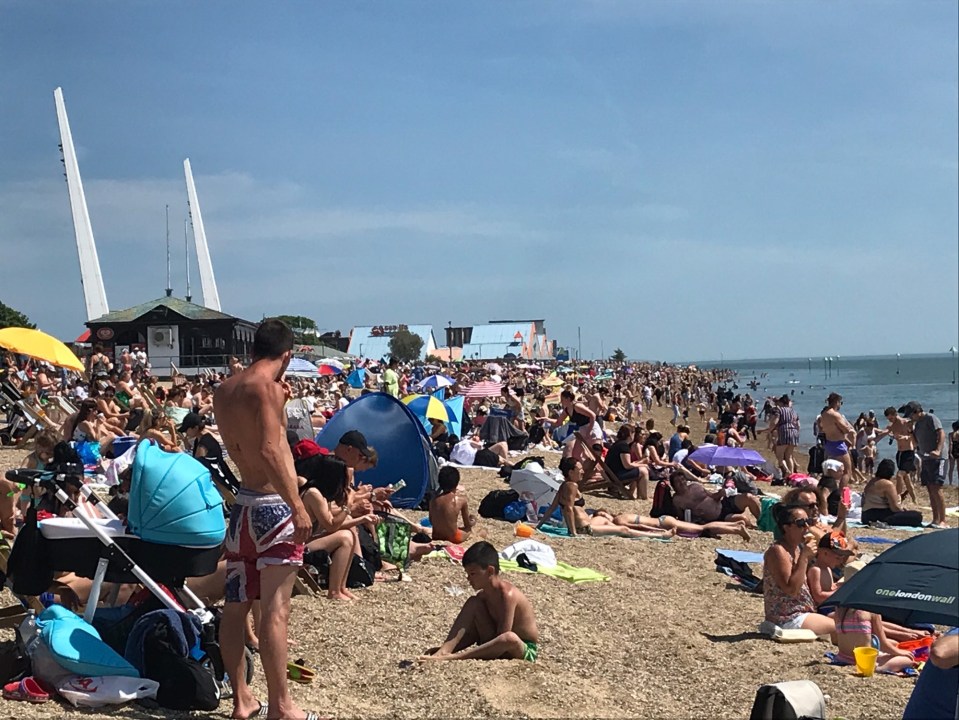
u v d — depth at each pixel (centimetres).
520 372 6250
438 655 704
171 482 582
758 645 824
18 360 2962
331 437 1361
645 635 848
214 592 669
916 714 508
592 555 1182
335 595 833
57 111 7481
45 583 583
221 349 5144
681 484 1430
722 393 5559
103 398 1936
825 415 1833
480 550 718
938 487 1545
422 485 1354
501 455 1956
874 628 789
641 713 653
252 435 511
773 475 2075
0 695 533
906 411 1908
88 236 7512
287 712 524
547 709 629
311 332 12975
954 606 462
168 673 548
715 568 1144
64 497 569
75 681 536
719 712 667
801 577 855
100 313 7475
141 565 588
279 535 520
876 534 1436
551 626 842
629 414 4528
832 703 678
